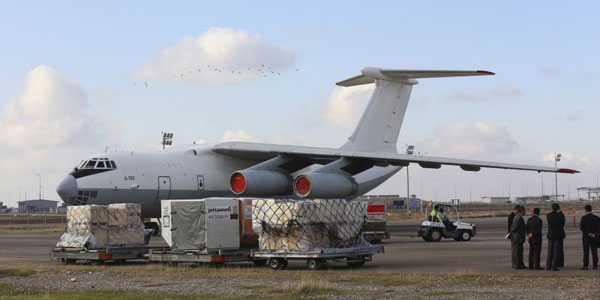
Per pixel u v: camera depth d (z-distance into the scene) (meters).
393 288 11.48
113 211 17.47
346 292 11.04
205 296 10.87
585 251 14.48
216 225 16.06
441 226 25.23
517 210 14.85
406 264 16.08
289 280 12.87
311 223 15.00
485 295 10.51
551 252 14.40
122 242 17.47
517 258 14.71
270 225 15.23
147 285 12.44
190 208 16.12
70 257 17.28
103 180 24.38
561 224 14.40
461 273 13.30
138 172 25.23
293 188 24.66
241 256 16.34
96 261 17.77
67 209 17.80
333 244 15.23
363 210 16.00
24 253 21.09
